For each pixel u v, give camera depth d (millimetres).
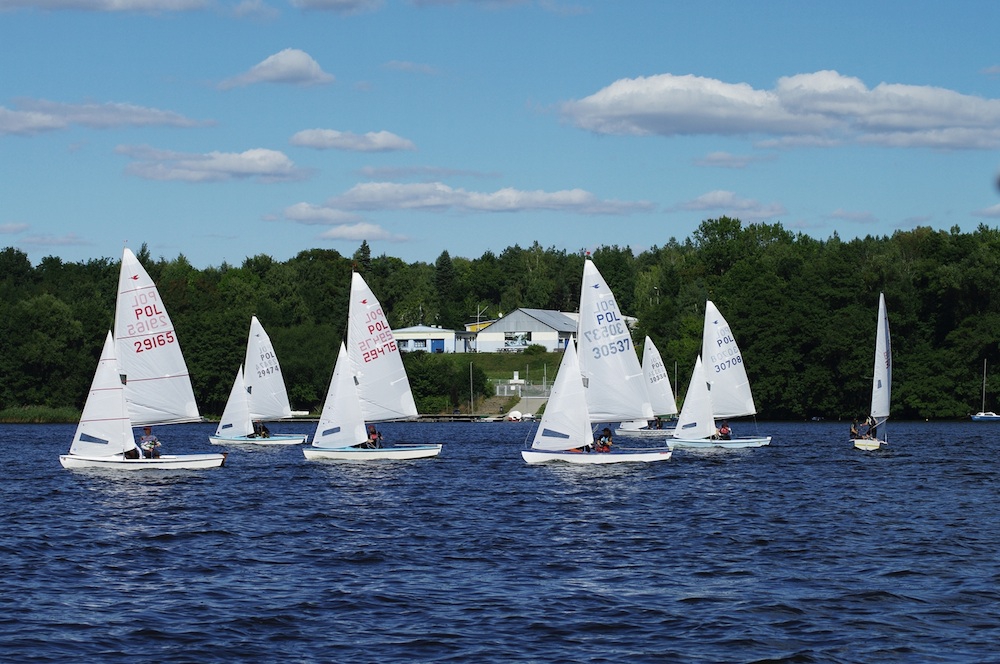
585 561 37438
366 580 34250
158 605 30812
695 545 40781
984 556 38312
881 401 88125
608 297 70250
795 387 146500
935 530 44375
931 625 28656
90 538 42500
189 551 39625
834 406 147250
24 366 152125
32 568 36094
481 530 44562
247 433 95000
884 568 36062
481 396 168250
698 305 182625
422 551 39531
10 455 86438
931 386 143375
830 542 41406
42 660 25703
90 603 31031
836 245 180500
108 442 65312
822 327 145625
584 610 30172
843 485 61594
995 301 145125
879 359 88312
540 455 70000
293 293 198750
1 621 28906
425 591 32562
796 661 25672
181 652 26344
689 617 29406
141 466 66438
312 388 162000
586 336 70375
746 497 55750
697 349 161750
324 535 43375
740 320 150500
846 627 28453
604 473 67000
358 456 75562
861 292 151875
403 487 60688
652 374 106375
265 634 27844
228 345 156125
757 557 38219
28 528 44938
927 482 63312
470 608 30406
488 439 111438
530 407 164000
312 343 164250
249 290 190875
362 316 75938
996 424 135500
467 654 26125
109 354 64625
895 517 48312
